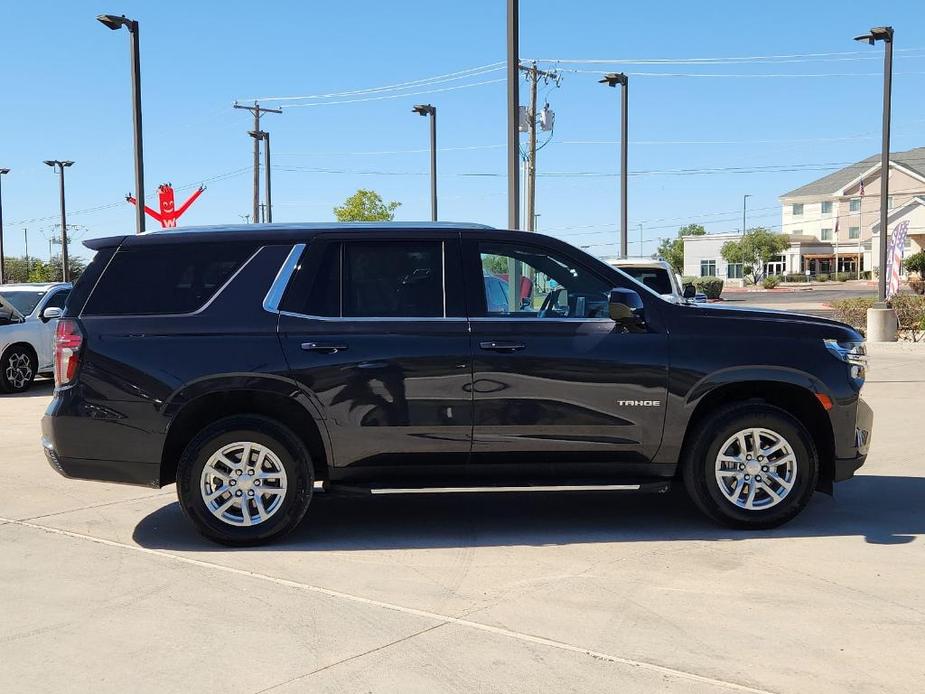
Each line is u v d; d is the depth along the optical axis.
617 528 6.12
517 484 5.84
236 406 5.91
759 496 6.00
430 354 5.73
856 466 6.05
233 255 5.86
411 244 5.93
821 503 6.73
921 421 10.31
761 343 5.87
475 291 5.88
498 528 6.17
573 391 5.78
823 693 3.63
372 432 5.74
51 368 14.84
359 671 3.88
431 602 4.72
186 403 5.65
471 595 4.82
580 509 6.66
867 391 12.84
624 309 5.55
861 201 84.12
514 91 12.76
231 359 5.66
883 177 21.31
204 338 5.69
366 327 5.75
